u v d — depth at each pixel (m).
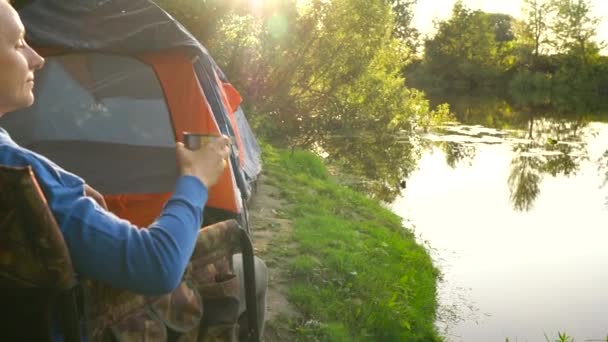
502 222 10.73
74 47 4.73
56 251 1.52
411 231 9.34
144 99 5.13
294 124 18.64
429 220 10.48
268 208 7.85
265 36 17.19
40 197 1.50
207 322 2.05
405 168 15.30
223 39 16.03
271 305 4.88
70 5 4.85
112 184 4.97
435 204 11.72
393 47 20.75
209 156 1.88
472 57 58.19
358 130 19.16
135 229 1.63
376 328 5.20
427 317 6.23
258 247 6.13
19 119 4.97
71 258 1.57
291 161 11.58
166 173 5.02
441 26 58.59
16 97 1.68
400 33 49.88
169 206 1.76
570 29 54.78
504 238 9.73
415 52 56.88
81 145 5.02
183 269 1.68
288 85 18.42
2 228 1.53
